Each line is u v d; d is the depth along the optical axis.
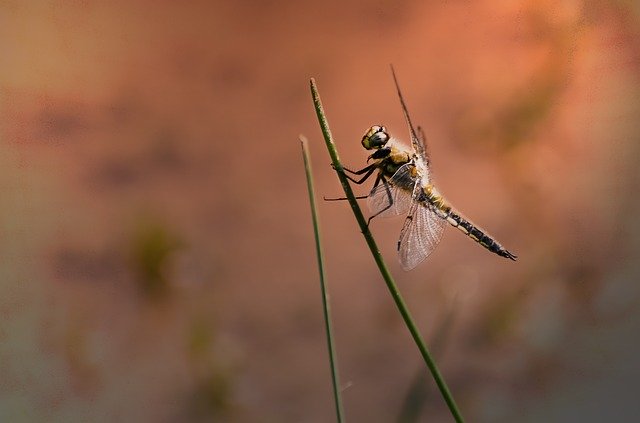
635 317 0.77
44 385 0.76
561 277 0.78
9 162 0.83
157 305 0.78
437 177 0.82
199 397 0.76
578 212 0.80
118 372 0.77
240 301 0.78
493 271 0.79
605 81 0.84
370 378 0.76
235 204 0.81
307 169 0.63
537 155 0.82
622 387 0.75
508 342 0.77
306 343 0.77
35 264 0.80
